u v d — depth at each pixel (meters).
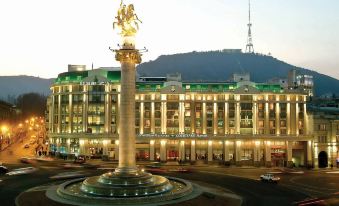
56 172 104.94
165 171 111.62
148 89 148.75
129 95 68.50
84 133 148.88
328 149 144.38
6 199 67.12
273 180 92.69
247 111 147.75
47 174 100.50
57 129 156.12
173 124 147.75
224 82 153.62
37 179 91.19
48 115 194.12
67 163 129.50
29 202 63.38
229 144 146.12
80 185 74.75
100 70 155.75
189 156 146.62
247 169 124.06
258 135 144.88
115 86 150.75
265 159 144.62
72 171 107.50
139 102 148.12
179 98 148.00
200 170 117.44
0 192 73.88
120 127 68.69
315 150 143.38
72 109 152.75
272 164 140.50
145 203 60.41
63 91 155.25
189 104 148.00
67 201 61.88
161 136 145.50
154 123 147.62
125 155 67.81
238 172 114.25
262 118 147.38
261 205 65.50
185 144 146.88
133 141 68.50
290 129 146.62
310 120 145.62
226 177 101.19
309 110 152.12
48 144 174.75
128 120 68.19
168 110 147.88
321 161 144.50
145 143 147.38
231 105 148.00
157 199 61.41
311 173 115.88
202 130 147.12
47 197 65.19
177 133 146.88
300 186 87.88
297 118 146.88
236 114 147.12
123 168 67.69
